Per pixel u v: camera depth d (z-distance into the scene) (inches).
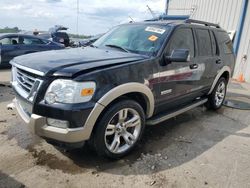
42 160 124.6
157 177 117.5
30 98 112.6
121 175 117.3
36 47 423.8
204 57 187.3
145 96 135.6
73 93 105.4
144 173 120.0
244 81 404.8
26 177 111.3
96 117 111.8
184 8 566.3
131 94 132.3
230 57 230.5
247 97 296.8
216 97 223.9
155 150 143.5
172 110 169.0
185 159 135.6
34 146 137.3
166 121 192.1
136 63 128.6
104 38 181.0
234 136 172.1
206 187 112.8
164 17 256.2
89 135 112.7
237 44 414.3
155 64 138.9
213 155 142.1
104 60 124.9
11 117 175.3
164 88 148.0
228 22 440.5
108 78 114.7
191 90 178.1
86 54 137.3
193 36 177.6
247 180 120.0
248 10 397.1
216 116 214.4
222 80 225.1
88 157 130.1
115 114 121.6
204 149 148.9
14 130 155.1
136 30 168.4
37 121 108.3
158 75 140.6
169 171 123.0
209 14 485.4
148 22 176.9
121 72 120.2
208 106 227.1
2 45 384.8
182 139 160.6
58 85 106.1
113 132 125.3
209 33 199.9
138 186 110.2
